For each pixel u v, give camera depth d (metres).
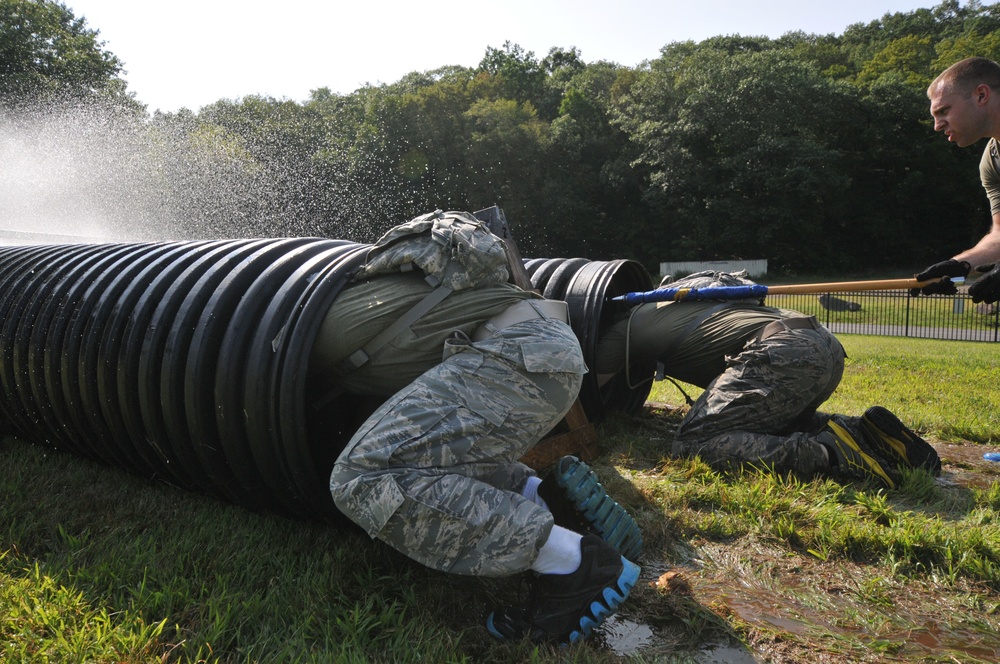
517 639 2.45
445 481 2.37
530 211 60.88
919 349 13.20
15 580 2.58
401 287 2.75
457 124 60.66
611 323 5.26
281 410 2.72
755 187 60.88
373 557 2.89
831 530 3.30
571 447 4.34
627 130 65.06
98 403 3.41
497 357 2.53
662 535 3.31
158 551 2.93
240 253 3.32
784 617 2.70
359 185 57.56
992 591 2.93
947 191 63.28
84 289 3.71
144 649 2.20
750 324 4.49
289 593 2.62
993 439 5.33
